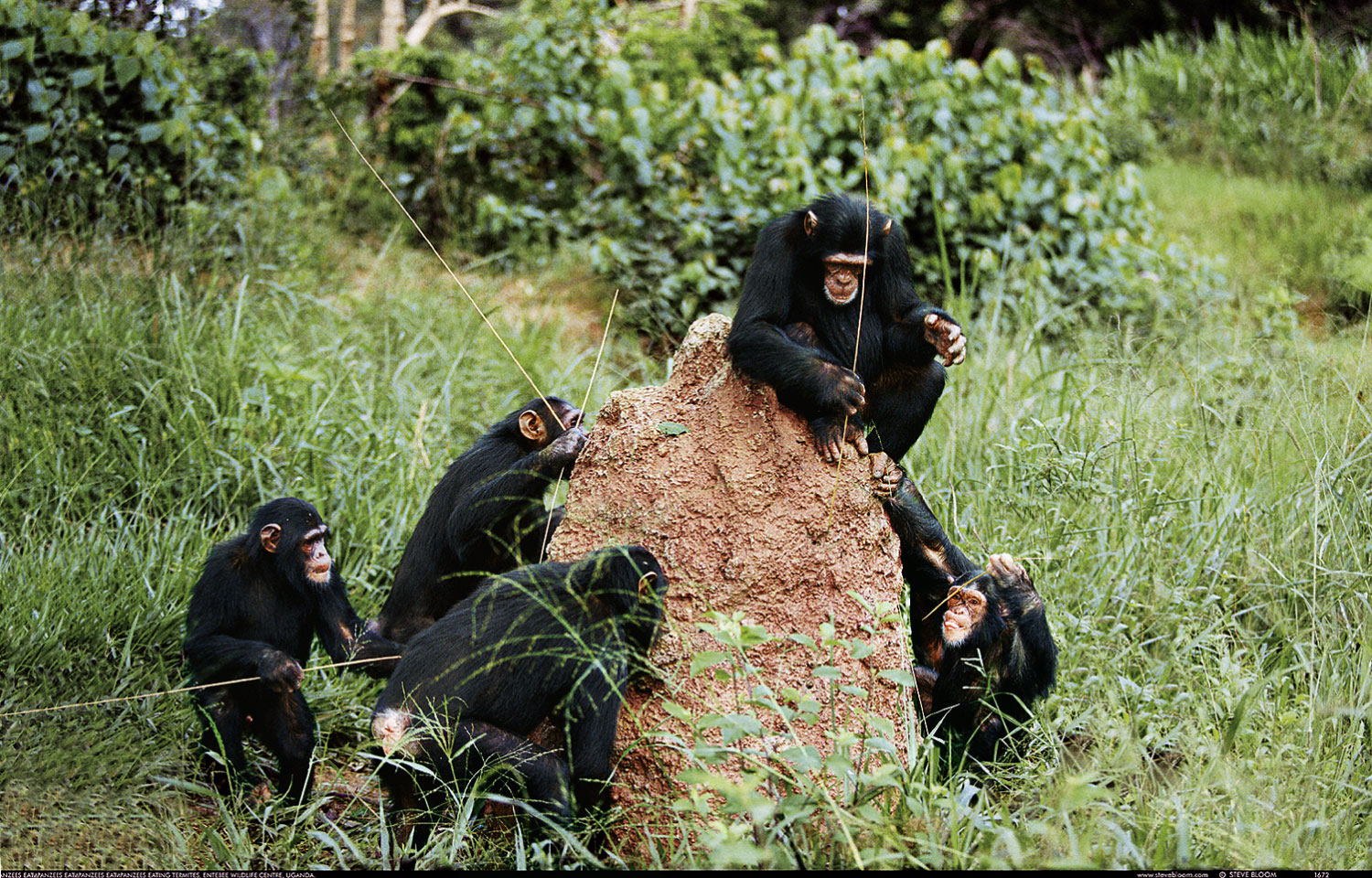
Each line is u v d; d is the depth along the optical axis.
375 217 15.48
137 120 12.66
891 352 6.67
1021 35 22.94
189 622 6.81
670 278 12.77
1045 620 6.68
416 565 7.57
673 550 5.87
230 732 6.46
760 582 5.82
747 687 5.28
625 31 18.03
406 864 5.36
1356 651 7.23
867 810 4.56
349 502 8.84
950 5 23.17
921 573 7.17
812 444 6.00
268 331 10.88
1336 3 20.86
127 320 10.09
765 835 4.89
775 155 13.45
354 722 7.15
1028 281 12.05
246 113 14.92
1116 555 8.16
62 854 5.35
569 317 13.30
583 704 5.19
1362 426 9.12
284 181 13.51
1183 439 9.11
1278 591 8.03
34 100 11.88
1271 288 12.36
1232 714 6.51
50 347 9.45
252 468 8.95
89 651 6.87
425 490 9.16
